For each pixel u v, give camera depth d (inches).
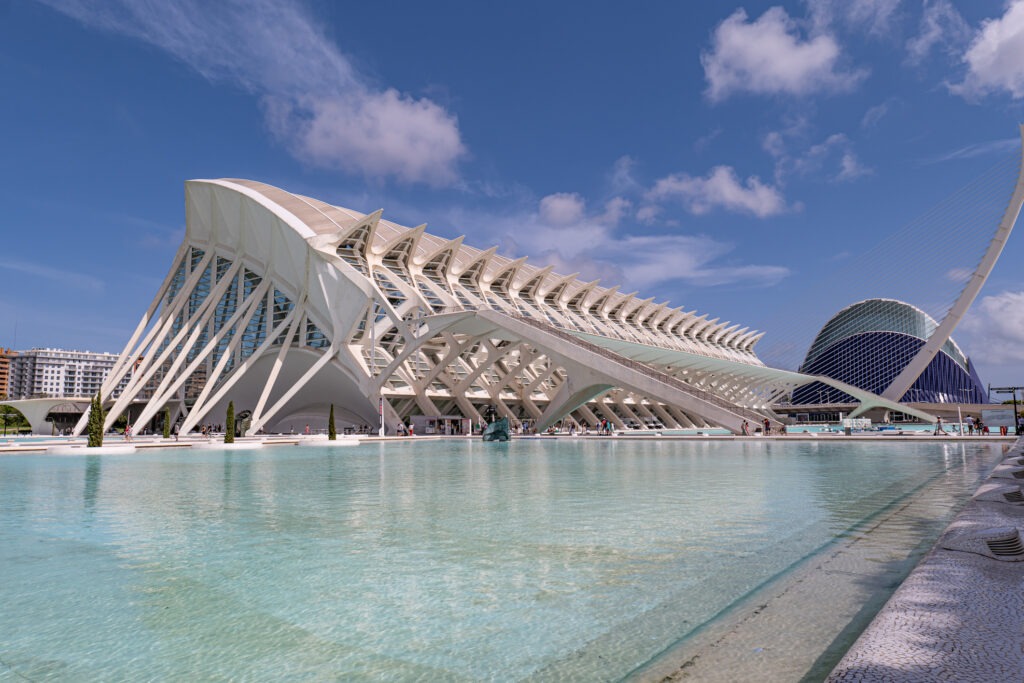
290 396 1711.4
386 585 184.1
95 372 6156.5
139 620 155.6
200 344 2319.1
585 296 2598.4
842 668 77.5
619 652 125.1
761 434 1289.4
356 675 119.4
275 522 299.1
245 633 145.2
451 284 2106.3
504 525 283.0
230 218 2220.7
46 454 986.7
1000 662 77.4
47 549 241.0
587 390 1455.5
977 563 134.0
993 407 1988.2
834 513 300.4
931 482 431.2
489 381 2018.9
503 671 118.6
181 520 308.5
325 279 1844.2
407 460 787.4
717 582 176.9
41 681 118.3
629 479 493.4
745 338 3777.1
